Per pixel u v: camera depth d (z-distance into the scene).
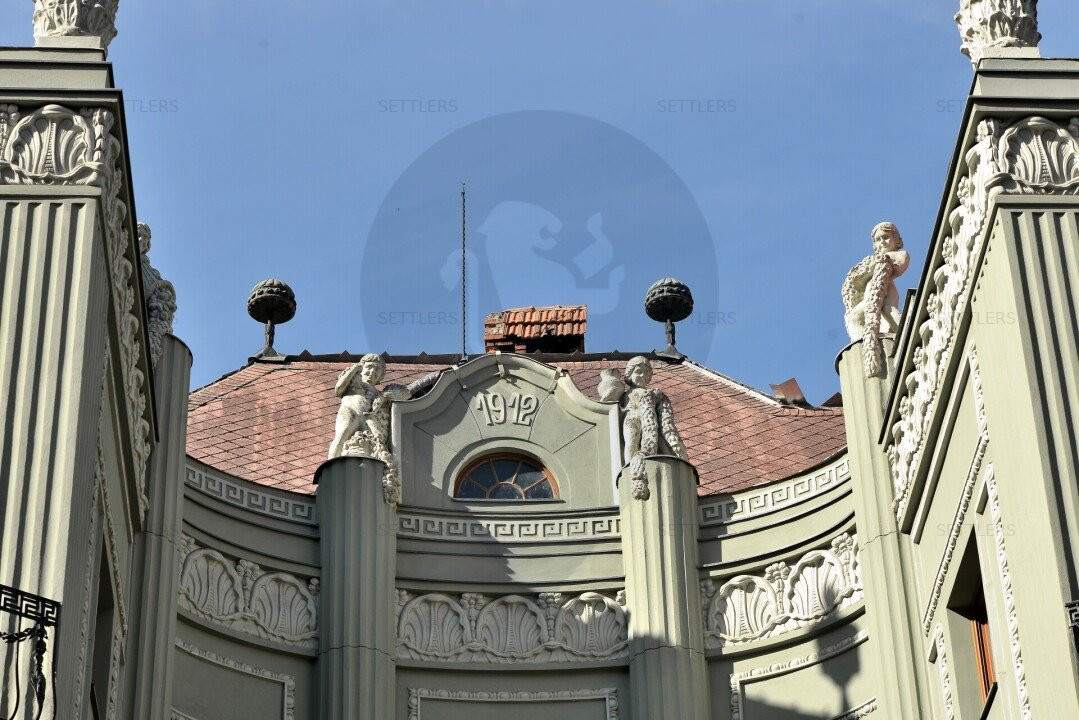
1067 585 23.06
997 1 27.62
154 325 33.09
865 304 34.06
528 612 35.34
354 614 33.91
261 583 33.81
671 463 35.88
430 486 36.44
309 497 35.19
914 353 29.72
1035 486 24.02
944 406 28.38
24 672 21.61
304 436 40.50
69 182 25.22
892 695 31.39
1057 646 23.11
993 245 25.73
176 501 32.19
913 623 31.64
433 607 35.12
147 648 30.73
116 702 29.48
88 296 24.36
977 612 29.30
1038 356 24.59
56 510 22.80
